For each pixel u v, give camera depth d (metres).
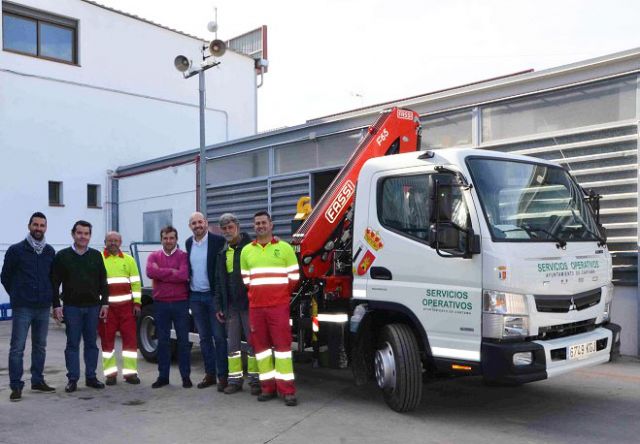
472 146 10.28
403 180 6.00
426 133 10.98
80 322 7.23
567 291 5.46
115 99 18.81
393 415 5.94
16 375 6.76
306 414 6.02
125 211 18.30
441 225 5.34
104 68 18.59
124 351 7.57
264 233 6.45
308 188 12.95
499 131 9.98
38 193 17.00
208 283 7.19
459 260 5.44
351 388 7.12
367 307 6.24
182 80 20.62
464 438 5.23
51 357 9.51
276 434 5.39
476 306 5.31
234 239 6.85
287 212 13.45
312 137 12.70
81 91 18.03
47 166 17.20
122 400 6.70
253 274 6.44
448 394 6.74
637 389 6.87
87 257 7.25
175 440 5.28
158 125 19.91
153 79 19.83
